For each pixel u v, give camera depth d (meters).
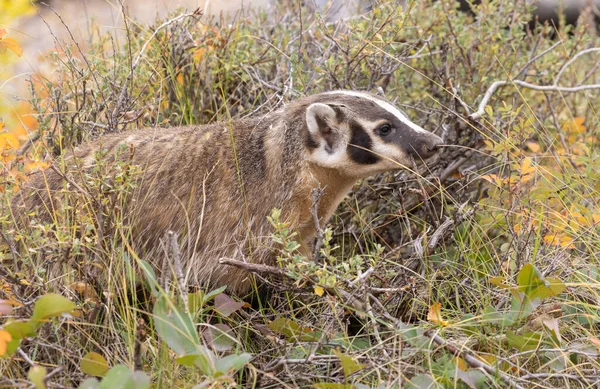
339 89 10.27
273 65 12.24
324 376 7.64
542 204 9.34
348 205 10.95
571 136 12.36
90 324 7.68
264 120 9.38
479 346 8.12
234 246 8.93
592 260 9.21
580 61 14.59
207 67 11.69
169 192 8.86
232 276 8.89
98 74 11.02
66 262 7.82
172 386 7.20
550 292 7.90
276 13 13.66
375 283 9.22
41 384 6.43
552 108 12.57
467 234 10.04
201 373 7.35
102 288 8.17
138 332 6.93
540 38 12.78
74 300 8.16
